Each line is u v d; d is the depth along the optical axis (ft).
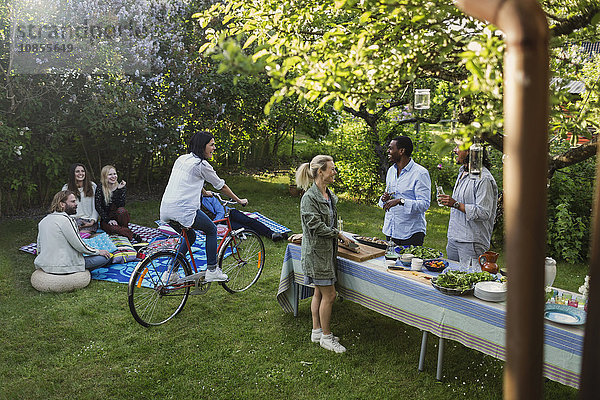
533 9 1.70
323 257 13.42
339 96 6.40
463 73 8.26
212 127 34.04
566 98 6.34
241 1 11.40
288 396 11.68
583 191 23.06
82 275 17.66
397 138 15.65
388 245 14.67
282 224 26.89
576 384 9.70
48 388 11.74
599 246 1.86
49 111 27.30
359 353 13.62
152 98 31.45
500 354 10.75
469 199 13.87
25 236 23.67
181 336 14.43
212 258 16.06
